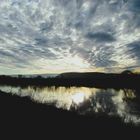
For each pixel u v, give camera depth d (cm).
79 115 1677
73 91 4491
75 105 2434
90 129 1343
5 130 1115
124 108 2392
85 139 1168
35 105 1897
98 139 1185
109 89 4944
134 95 3666
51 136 1151
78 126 1383
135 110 2270
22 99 2134
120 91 4491
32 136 1105
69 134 1221
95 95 3784
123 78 6081
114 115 1789
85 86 5669
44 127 1274
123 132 1317
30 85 5222
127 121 1591
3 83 5428
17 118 1358
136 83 5147
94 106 2477
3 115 1366
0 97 2008
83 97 3431
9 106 1656
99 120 1559
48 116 1533
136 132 1325
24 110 1605
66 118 1541
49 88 4862
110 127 1400
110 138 1212
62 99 2972
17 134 1095
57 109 1834
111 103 2778
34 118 1426
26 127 1218
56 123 1391
